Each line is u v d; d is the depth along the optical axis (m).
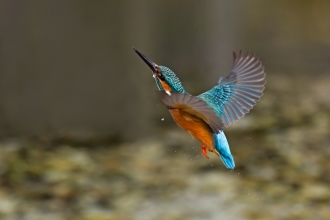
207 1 20.89
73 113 16.59
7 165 14.27
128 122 16.83
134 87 16.92
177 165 14.84
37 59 16.27
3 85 16.19
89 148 16.00
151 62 5.95
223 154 5.55
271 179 13.82
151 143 16.52
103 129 16.70
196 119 5.46
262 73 5.84
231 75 5.95
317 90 21.48
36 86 16.38
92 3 16.36
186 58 20.64
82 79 16.55
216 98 5.73
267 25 23.11
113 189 13.24
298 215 11.78
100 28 16.50
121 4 16.73
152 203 12.38
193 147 16.11
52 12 16.16
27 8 16.00
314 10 24.41
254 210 12.02
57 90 16.50
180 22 20.17
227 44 21.64
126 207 12.24
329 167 14.40
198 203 12.35
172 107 4.91
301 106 19.80
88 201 12.53
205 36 20.97
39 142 16.05
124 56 16.77
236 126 17.77
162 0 19.19
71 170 14.29
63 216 11.78
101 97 16.66
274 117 18.62
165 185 13.50
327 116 18.77
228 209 12.13
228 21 21.78
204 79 20.73
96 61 16.56
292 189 13.20
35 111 16.42
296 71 23.36
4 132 16.28
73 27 16.33
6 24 15.95
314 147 15.92
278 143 16.31
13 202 12.33
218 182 13.62
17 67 16.19
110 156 15.46
